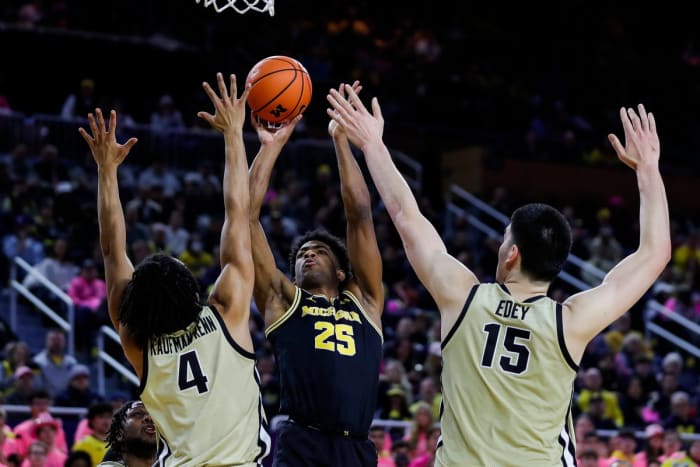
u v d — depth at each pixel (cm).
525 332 385
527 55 2262
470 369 387
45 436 888
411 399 1146
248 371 425
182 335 423
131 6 2019
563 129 2141
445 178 1998
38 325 1291
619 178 2039
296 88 481
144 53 1888
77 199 1438
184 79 1912
